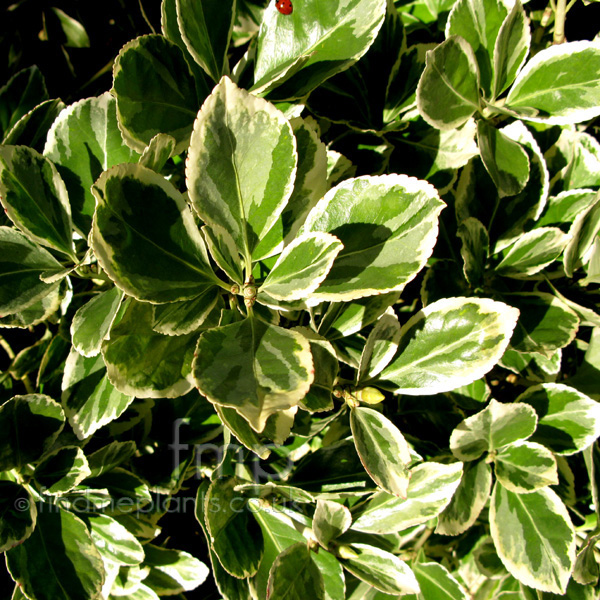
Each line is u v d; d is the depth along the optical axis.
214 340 0.27
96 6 0.40
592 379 0.38
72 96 0.41
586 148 0.38
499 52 0.34
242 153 0.28
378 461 0.30
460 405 0.37
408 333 0.32
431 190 0.28
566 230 0.37
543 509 0.34
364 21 0.32
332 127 0.38
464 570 0.40
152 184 0.28
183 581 0.36
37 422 0.32
